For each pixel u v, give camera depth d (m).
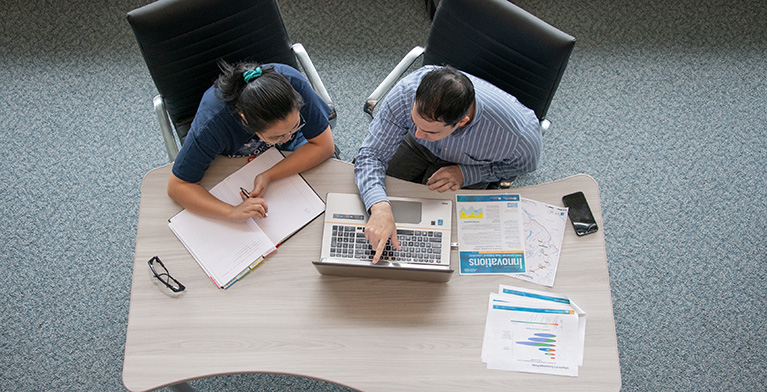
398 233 1.44
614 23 2.62
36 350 2.03
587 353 1.34
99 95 2.44
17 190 2.27
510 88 1.68
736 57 2.54
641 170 2.35
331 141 1.59
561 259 1.44
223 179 1.53
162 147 2.36
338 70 2.53
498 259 1.44
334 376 1.32
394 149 1.61
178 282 1.41
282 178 1.54
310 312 1.38
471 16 1.56
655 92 2.49
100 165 2.32
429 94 1.24
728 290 2.14
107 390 1.99
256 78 1.31
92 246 2.19
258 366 1.33
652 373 2.03
